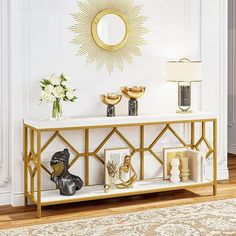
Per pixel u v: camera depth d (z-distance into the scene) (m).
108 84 6.85
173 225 5.90
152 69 7.06
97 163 6.85
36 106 6.55
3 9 6.42
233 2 9.12
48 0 6.54
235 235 5.65
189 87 7.02
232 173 7.94
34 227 5.86
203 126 7.05
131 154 6.96
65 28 6.62
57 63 6.61
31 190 6.36
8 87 6.49
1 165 6.53
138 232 5.73
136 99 6.81
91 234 5.68
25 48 6.46
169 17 7.11
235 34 9.12
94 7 6.72
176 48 7.18
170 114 6.87
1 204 6.56
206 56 7.41
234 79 9.20
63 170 6.39
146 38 7.00
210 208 6.41
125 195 6.52
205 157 7.00
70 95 6.35
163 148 7.00
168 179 7.02
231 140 9.30
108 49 6.80
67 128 6.25
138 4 6.93
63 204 6.58
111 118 6.49
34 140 6.55
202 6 7.32
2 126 6.49
